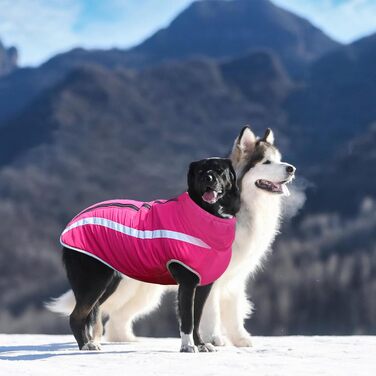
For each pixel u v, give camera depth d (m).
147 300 8.23
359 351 6.12
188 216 6.14
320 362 5.14
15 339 8.95
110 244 6.25
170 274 6.29
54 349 6.89
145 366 4.88
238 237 7.32
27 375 4.37
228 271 7.34
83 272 6.40
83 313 6.46
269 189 7.38
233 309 7.54
